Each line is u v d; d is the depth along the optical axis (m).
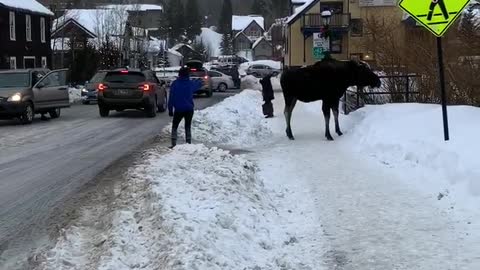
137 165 10.84
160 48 92.94
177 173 9.08
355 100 18.59
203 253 5.54
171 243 5.81
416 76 16.16
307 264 5.79
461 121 11.02
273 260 5.86
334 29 46.31
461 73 14.36
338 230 6.88
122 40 63.59
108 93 22.64
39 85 21.84
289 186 9.23
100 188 9.47
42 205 8.52
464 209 7.23
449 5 9.85
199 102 31.39
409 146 10.35
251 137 15.05
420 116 12.23
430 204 7.75
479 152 8.36
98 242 6.42
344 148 12.69
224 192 7.80
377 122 13.19
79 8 91.62
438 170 8.83
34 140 16.12
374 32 18.56
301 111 22.86
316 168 10.52
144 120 21.56
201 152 11.20
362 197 8.31
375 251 6.09
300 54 50.03
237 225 6.62
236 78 47.44
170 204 7.05
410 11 10.10
